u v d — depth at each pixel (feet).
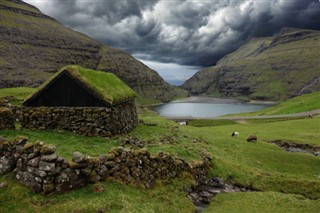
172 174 86.69
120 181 69.56
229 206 77.66
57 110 115.03
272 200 82.12
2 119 93.97
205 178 97.71
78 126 113.29
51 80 119.85
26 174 60.59
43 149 60.39
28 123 115.34
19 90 359.05
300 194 95.25
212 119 403.34
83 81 117.39
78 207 55.72
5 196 57.31
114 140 109.29
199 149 119.55
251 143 163.53
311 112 404.16
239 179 100.99
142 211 59.77
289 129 249.75
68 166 61.21
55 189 59.41
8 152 64.28
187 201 77.15
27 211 54.29
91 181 64.23
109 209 57.47
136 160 76.23
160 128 162.20
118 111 126.62
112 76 159.74
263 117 395.55
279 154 144.87
